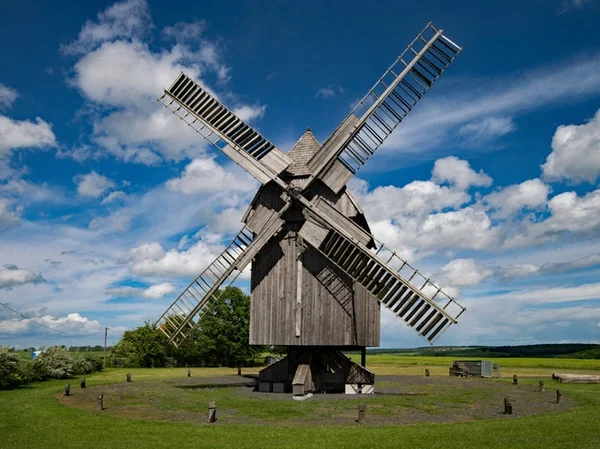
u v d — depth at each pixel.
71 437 17.44
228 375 43.59
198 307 28.25
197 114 29.61
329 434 17.23
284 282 27.73
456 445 15.84
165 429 18.33
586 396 27.52
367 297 28.22
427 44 28.38
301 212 27.70
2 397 26.95
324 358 28.98
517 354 116.38
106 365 61.94
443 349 185.62
